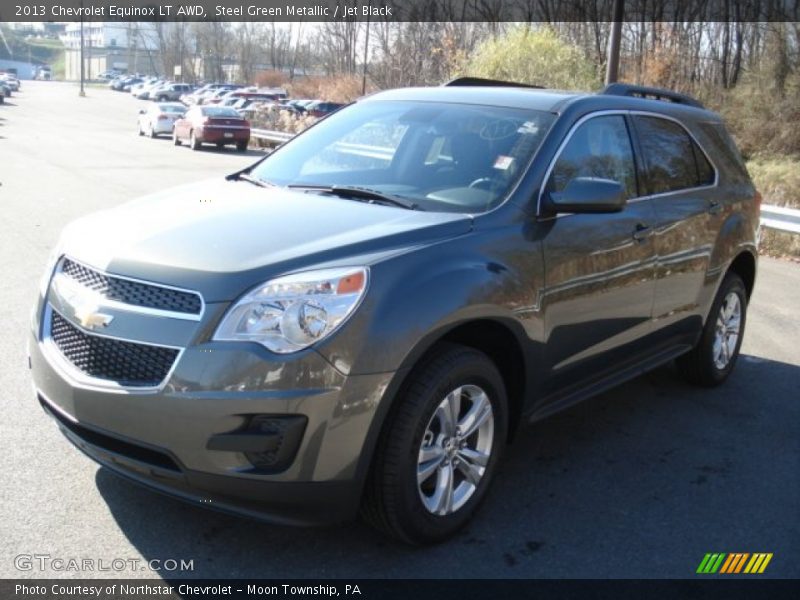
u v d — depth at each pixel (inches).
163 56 4301.2
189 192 162.6
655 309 185.6
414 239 132.1
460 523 137.2
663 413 204.7
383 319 119.3
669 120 201.6
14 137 1013.2
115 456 121.9
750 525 148.7
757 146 1269.7
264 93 2469.2
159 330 117.0
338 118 193.6
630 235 171.5
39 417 173.6
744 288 231.3
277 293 116.3
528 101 174.1
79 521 134.6
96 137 1131.9
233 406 112.9
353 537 135.9
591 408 206.2
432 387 125.6
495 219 144.0
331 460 116.8
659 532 144.3
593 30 1512.1
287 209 144.7
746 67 1441.9
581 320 159.5
